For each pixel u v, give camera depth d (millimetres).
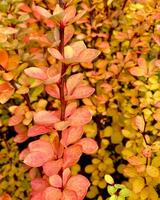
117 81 371
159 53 391
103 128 404
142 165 273
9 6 333
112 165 352
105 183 347
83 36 361
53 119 221
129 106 350
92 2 383
